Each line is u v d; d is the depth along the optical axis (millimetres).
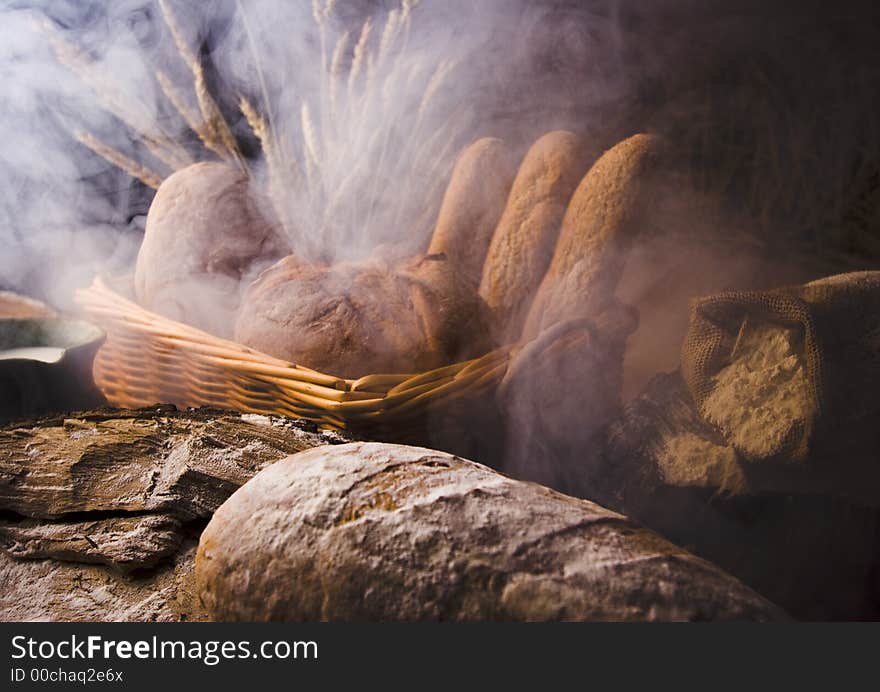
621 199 832
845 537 672
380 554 513
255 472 650
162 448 683
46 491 652
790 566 671
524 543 509
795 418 676
